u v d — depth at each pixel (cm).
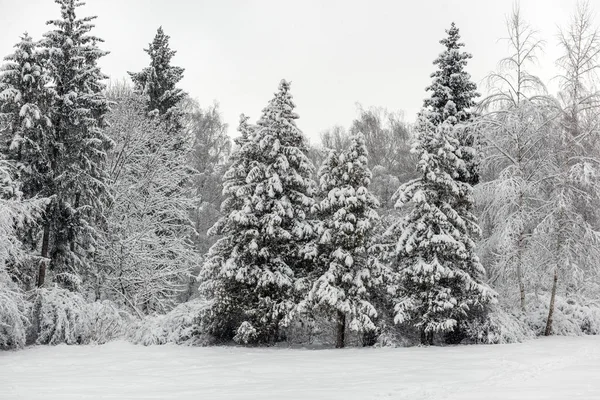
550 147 2377
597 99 2302
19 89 2175
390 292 2002
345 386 1059
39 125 2169
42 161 2208
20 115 2100
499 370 1245
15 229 2078
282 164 2097
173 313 2217
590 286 2669
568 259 2239
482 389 972
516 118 2348
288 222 2159
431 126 2119
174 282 3194
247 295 2070
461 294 2053
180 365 1486
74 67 2384
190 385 1130
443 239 1953
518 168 2323
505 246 2289
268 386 1088
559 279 2433
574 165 2230
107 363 1532
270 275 2012
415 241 2053
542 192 2411
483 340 2014
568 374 1127
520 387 970
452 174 2136
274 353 1791
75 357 1662
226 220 2216
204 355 1730
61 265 2348
